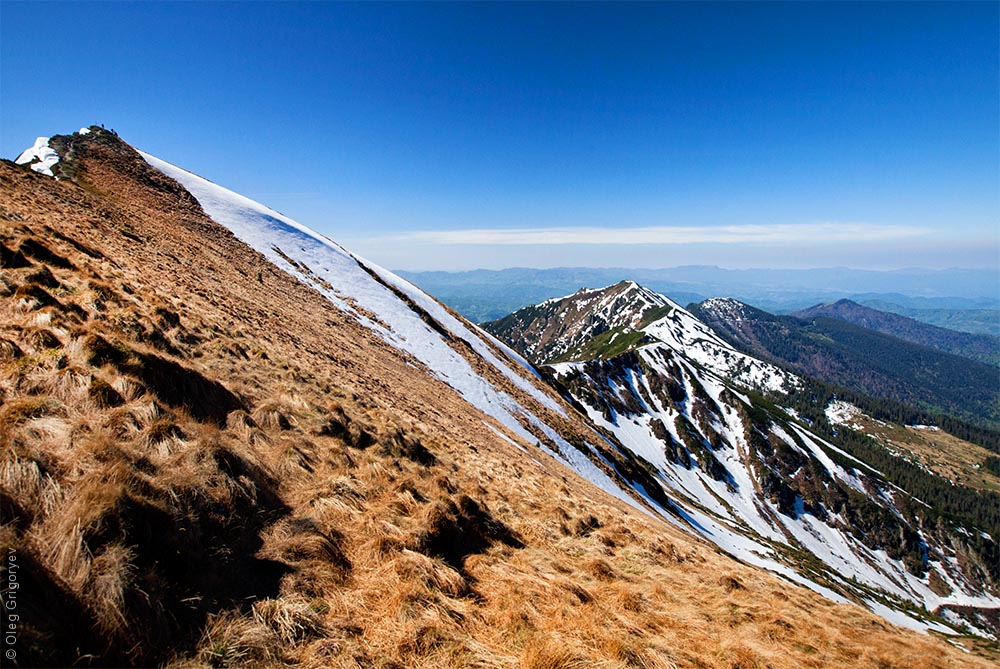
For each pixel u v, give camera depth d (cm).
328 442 1152
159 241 2956
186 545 587
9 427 616
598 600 916
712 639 912
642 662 728
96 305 1218
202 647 504
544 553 1101
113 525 522
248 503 741
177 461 717
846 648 1047
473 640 671
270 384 1374
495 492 1457
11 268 1189
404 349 4366
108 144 4966
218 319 1877
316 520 801
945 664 1078
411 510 1003
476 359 5850
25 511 516
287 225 6053
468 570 882
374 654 583
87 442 646
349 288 5275
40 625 426
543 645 687
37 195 2384
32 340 865
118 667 447
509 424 4103
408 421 1912
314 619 598
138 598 488
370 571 749
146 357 929
